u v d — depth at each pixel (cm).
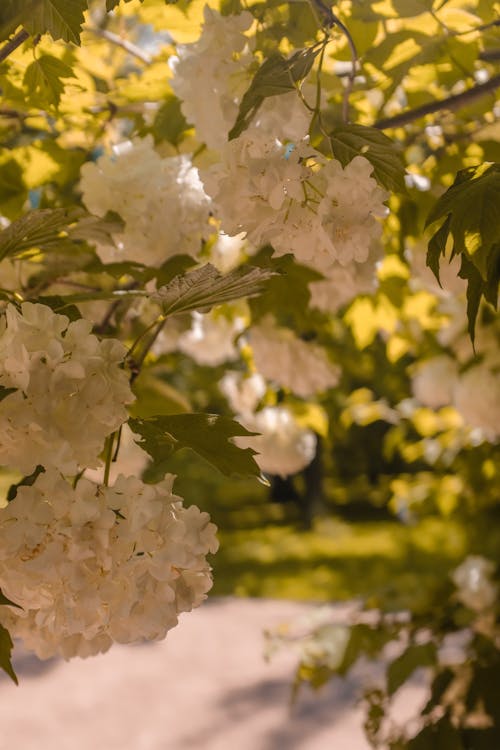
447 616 142
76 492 63
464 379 147
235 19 81
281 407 154
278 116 77
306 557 699
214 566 673
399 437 212
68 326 65
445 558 634
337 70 97
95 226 87
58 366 63
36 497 63
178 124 94
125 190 91
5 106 98
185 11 88
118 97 97
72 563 63
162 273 91
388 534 780
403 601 145
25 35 78
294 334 126
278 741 308
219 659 407
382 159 71
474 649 136
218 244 109
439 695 129
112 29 115
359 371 165
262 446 152
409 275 130
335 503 929
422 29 90
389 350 165
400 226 112
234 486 948
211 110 82
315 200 70
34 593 64
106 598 63
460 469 194
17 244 78
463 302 147
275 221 71
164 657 408
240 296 72
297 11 84
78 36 71
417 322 159
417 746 126
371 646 140
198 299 70
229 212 71
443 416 202
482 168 71
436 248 70
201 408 279
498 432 149
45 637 68
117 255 93
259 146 71
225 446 68
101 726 323
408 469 898
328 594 568
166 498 64
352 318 142
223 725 324
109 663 397
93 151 110
